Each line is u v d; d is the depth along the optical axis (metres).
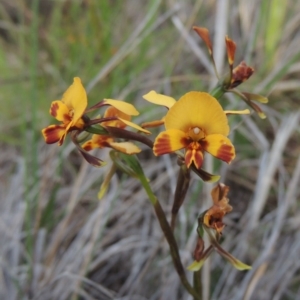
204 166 0.48
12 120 0.61
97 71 0.60
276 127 0.56
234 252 0.48
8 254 0.49
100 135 0.33
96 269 0.49
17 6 0.72
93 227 0.49
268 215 0.50
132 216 0.52
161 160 0.56
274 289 0.46
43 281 0.45
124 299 0.44
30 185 0.52
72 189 0.53
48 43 0.66
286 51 0.61
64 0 0.68
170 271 0.47
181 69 0.63
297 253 0.47
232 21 0.67
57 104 0.32
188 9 0.70
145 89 0.62
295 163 0.56
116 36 0.68
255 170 0.55
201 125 0.31
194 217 0.51
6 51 0.70
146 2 0.73
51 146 0.56
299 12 0.65
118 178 0.54
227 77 0.33
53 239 0.50
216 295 0.46
